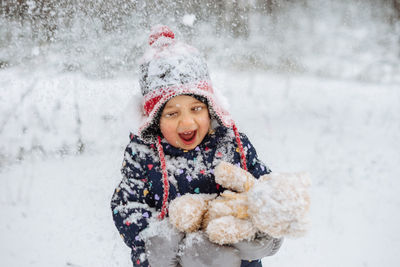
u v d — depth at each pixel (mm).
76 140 3783
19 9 3686
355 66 7809
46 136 3807
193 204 1149
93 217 2865
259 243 1088
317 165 3855
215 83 5523
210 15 4668
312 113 5457
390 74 7711
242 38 5586
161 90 1354
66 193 3107
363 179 3676
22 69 4082
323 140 4527
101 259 2451
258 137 4422
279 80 6418
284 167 3758
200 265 1074
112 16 3781
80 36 3908
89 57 4047
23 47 3889
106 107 4020
